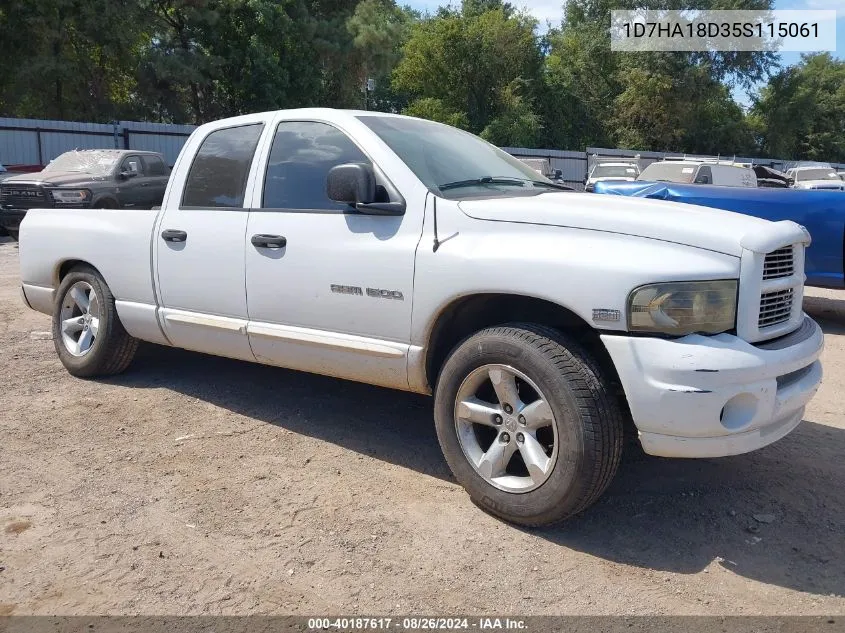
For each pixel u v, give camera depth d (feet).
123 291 16.15
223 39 107.76
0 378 17.38
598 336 10.57
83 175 44.83
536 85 156.35
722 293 9.81
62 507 11.22
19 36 89.97
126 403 15.78
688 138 163.02
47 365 18.57
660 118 157.89
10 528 10.58
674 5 151.53
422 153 12.89
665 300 9.59
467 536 10.53
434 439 14.17
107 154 46.96
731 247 9.91
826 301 29.71
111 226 16.39
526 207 10.99
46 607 8.83
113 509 11.18
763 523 11.02
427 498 11.68
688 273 9.65
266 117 14.34
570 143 164.45
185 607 8.89
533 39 151.74
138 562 9.79
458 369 11.09
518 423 10.64
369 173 11.88
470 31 141.90
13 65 91.61
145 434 14.11
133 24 94.07
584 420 9.84
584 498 10.05
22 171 60.39
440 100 141.28
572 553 10.14
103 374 17.25
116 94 110.11
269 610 8.86
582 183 119.44
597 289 9.88
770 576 9.66
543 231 10.73
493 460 10.89
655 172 51.34
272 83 108.27
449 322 11.80
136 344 16.94
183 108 110.01
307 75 111.55
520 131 140.56
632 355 9.71
